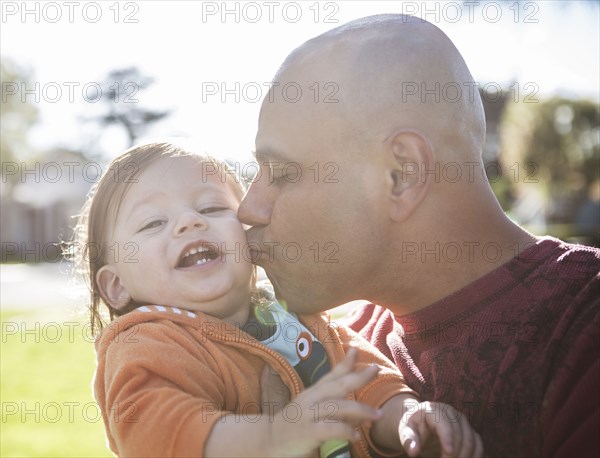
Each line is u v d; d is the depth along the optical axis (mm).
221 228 1649
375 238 1433
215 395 1408
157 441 1270
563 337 1247
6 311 11297
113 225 1744
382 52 1451
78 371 6238
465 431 1255
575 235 16297
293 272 1511
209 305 1625
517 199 21562
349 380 1146
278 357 1521
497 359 1305
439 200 1424
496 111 21047
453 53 1512
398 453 1478
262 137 1515
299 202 1457
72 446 3953
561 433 1169
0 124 34375
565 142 20812
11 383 5734
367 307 1976
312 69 1473
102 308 1850
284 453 1162
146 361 1379
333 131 1422
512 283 1405
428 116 1425
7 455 3777
